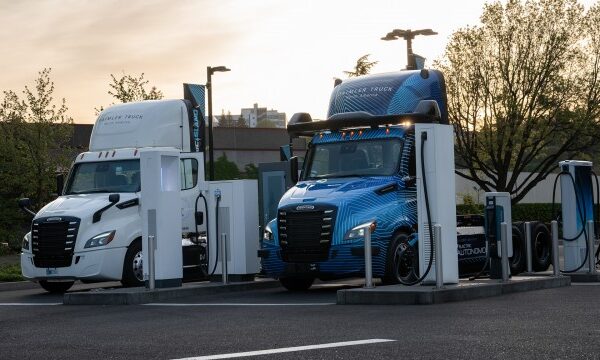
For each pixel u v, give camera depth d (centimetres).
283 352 809
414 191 1708
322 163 1770
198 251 1934
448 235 1395
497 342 831
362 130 1767
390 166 1703
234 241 1825
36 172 3672
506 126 4653
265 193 2405
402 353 778
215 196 1834
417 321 1038
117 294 1533
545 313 1087
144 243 1628
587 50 4741
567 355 743
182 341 930
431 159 1386
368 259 1410
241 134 6550
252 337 941
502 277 1501
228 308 1335
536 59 4691
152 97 4259
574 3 4700
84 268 1856
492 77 4709
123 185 1969
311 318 1123
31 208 3691
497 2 4741
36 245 1889
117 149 2019
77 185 2005
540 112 4744
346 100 1884
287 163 2369
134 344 920
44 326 1165
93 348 900
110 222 1895
